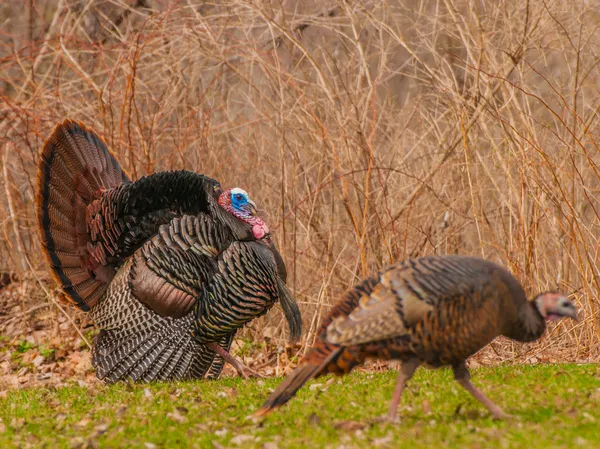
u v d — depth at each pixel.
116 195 17.39
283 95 23.14
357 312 10.51
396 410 11.04
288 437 10.80
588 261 18.44
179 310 17.55
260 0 23.50
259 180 24.77
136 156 23.80
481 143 23.34
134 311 17.67
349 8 23.20
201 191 17.53
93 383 20.78
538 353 19.67
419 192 21.44
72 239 17.66
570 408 11.14
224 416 12.54
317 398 13.45
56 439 11.92
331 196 22.67
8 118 24.53
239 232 17.58
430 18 22.61
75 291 17.75
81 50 24.84
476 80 20.78
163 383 17.11
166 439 11.35
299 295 22.72
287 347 22.64
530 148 19.95
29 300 26.39
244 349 23.33
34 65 25.81
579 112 22.08
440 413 11.62
